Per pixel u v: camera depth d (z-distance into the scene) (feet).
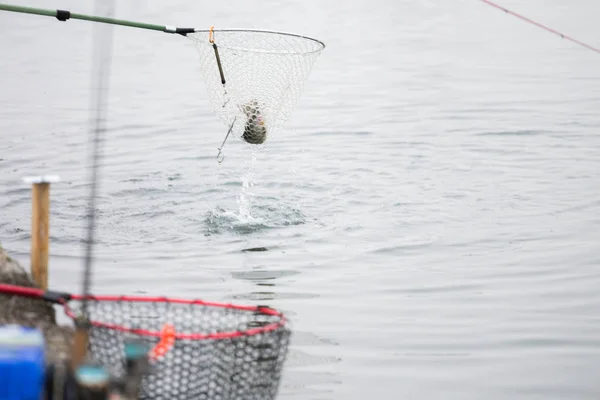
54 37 371.97
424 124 244.83
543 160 209.15
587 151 215.72
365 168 204.85
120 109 264.93
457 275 145.48
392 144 224.94
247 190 189.88
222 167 206.69
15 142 229.04
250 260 152.05
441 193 186.80
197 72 317.01
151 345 91.71
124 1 447.01
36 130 241.14
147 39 368.89
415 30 386.73
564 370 114.11
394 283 142.31
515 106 263.08
